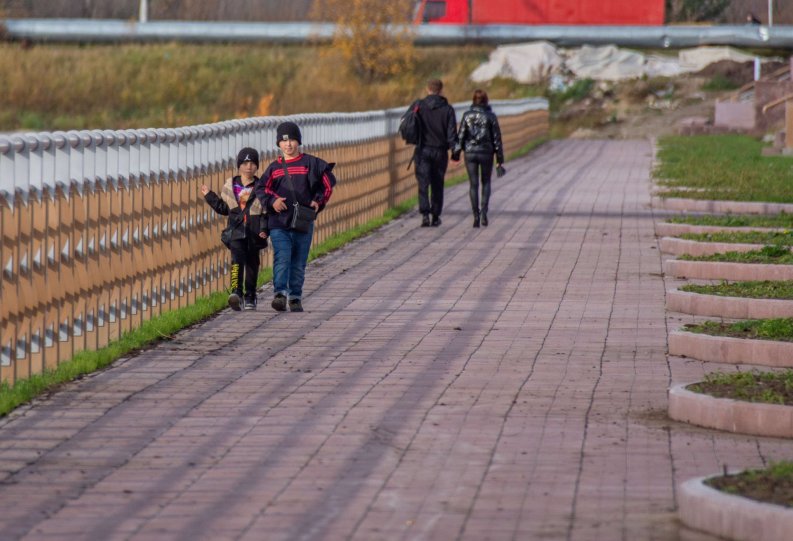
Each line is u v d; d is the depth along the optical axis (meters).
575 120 195.25
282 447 24.61
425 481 22.34
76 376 31.06
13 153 29.31
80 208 33.16
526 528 19.78
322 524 20.03
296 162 41.03
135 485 22.16
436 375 31.25
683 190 82.38
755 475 20.53
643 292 44.75
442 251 57.09
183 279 41.38
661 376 31.05
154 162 38.56
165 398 28.80
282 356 33.78
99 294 34.44
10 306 29.25
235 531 19.70
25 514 20.53
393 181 75.94
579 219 71.00
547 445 24.73
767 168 99.94
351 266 52.22
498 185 97.19
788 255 47.50
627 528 19.78
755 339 32.38
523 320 39.28
